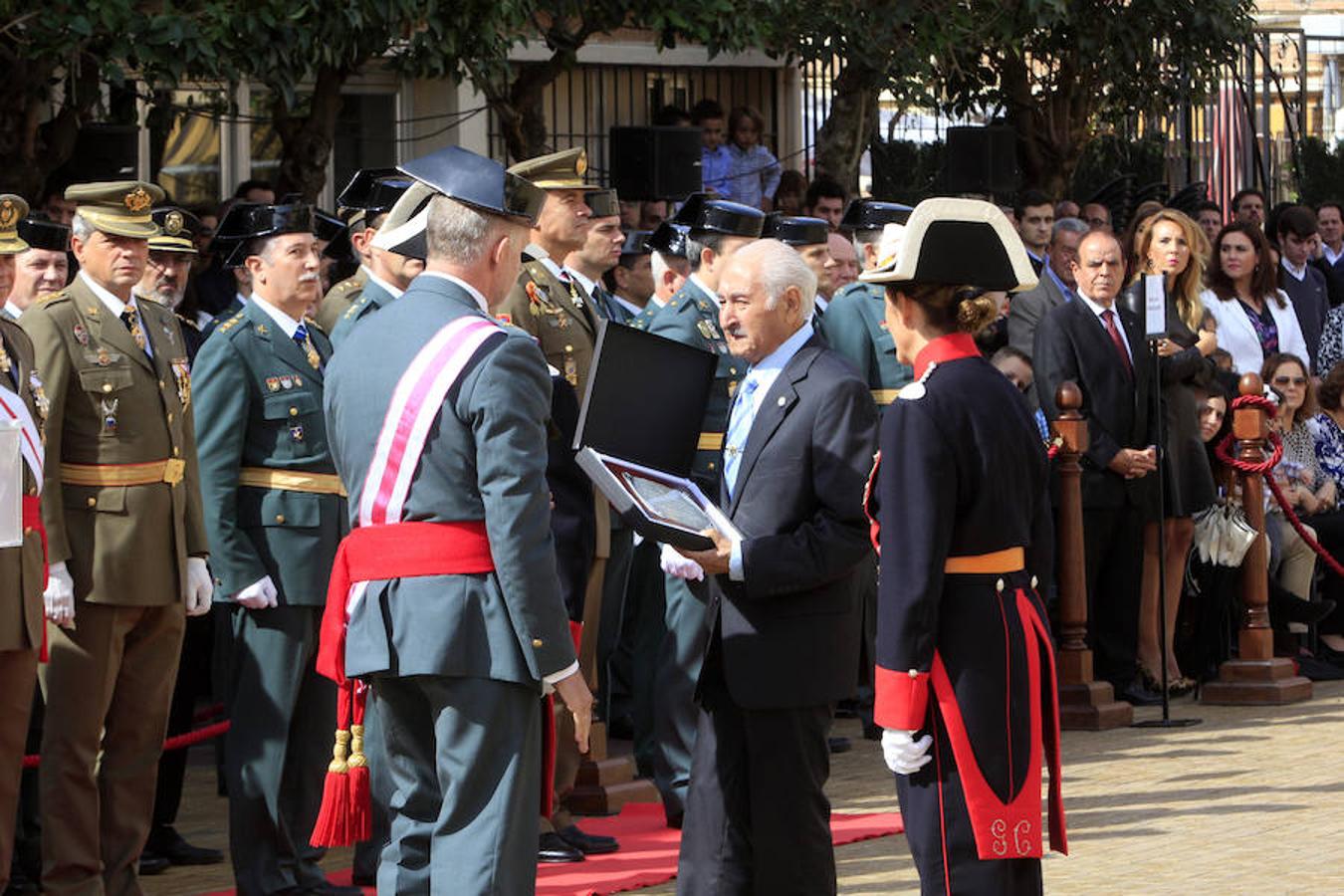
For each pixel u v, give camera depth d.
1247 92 25.56
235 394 9.24
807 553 7.77
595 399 8.01
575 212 10.47
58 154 14.45
